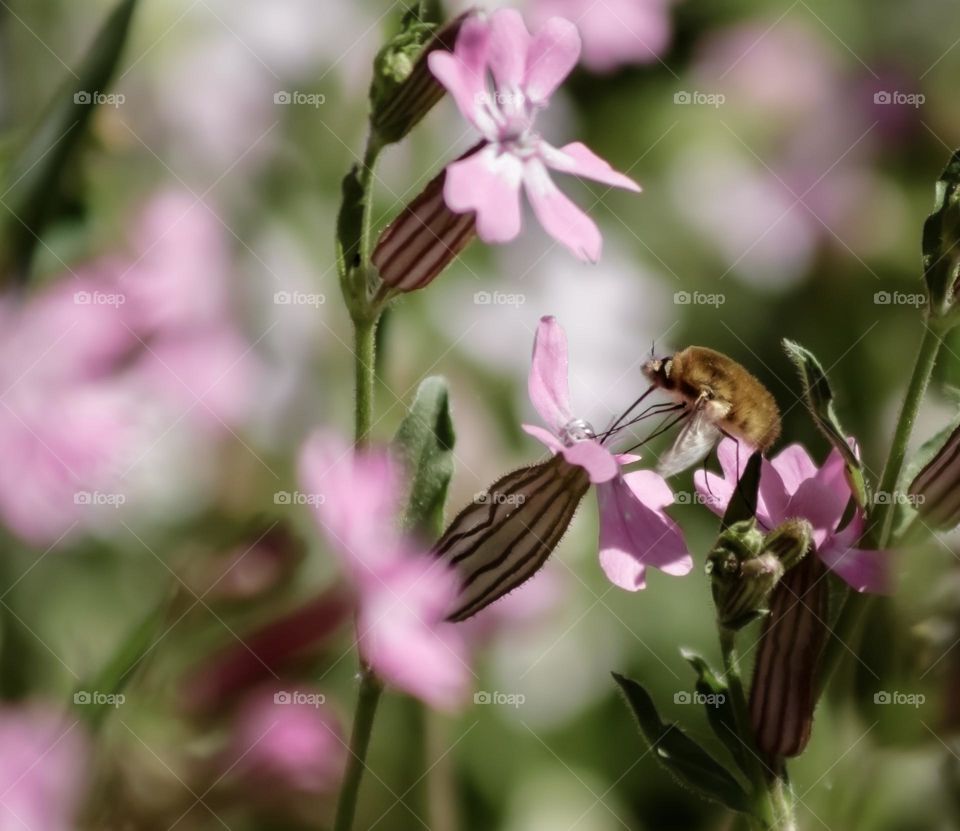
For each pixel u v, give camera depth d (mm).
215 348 333
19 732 294
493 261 379
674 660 368
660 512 296
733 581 288
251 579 298
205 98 352
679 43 422
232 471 330
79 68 316
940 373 313
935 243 298
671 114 411
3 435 317
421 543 298
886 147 417
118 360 325
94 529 321
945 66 425
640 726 294
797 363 298
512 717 357
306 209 356
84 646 314
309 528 303
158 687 295
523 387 371
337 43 361
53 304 324
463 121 365
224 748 295
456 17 296
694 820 357
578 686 362
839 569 291
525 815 354
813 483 294
